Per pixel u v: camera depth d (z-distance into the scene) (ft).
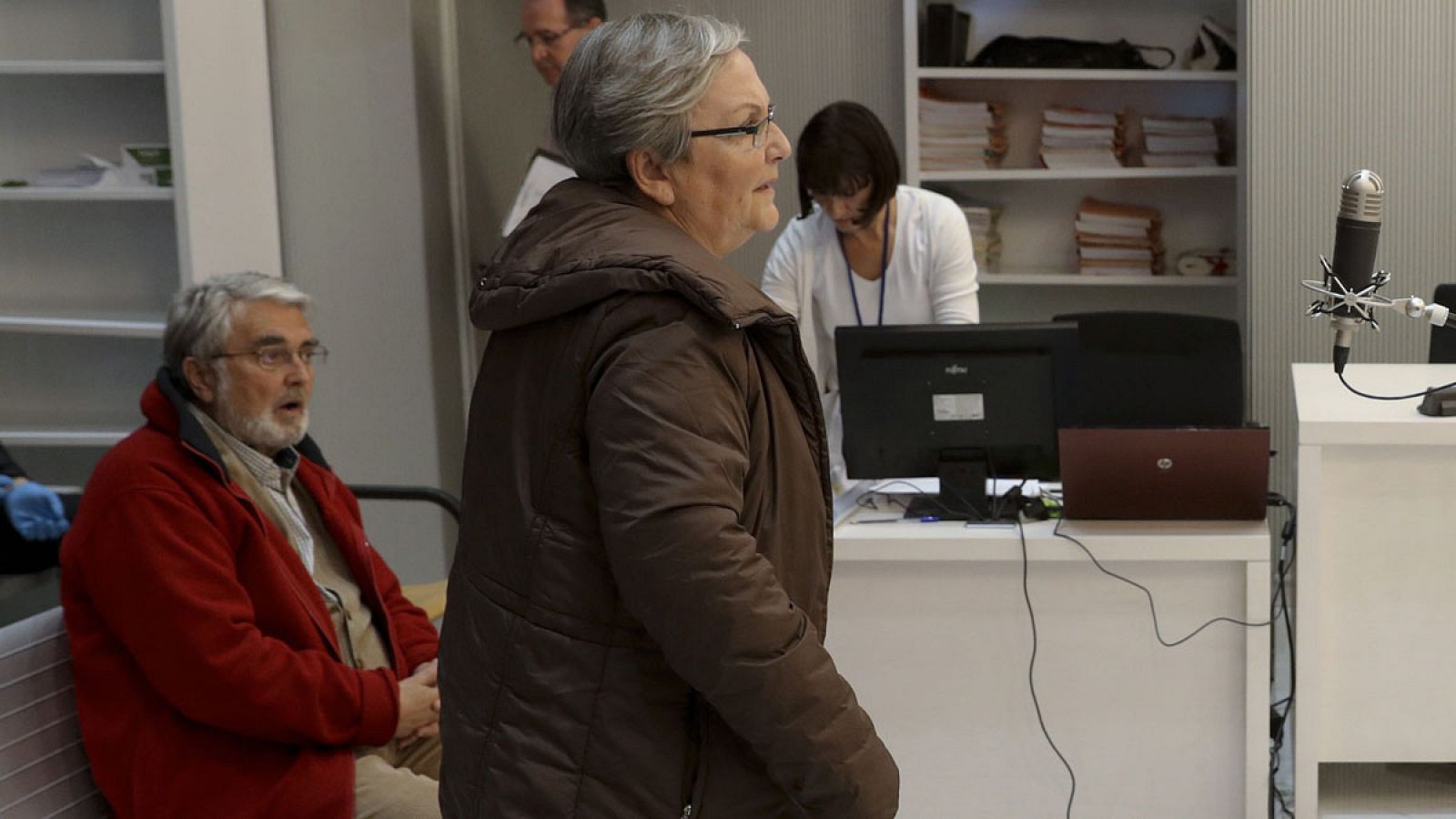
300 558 8.18
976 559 8.51
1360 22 13.58
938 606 8.77
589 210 4.70
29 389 13.34
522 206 12.72
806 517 4.75
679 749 4.58
